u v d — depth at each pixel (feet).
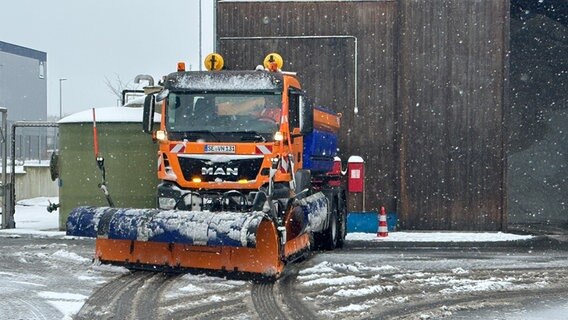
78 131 73.97
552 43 110.32
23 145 188.96
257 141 47.96
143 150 73.97
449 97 76.48
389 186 77.66
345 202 69.21
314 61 78.07
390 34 77.36
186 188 48.34
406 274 48.75
